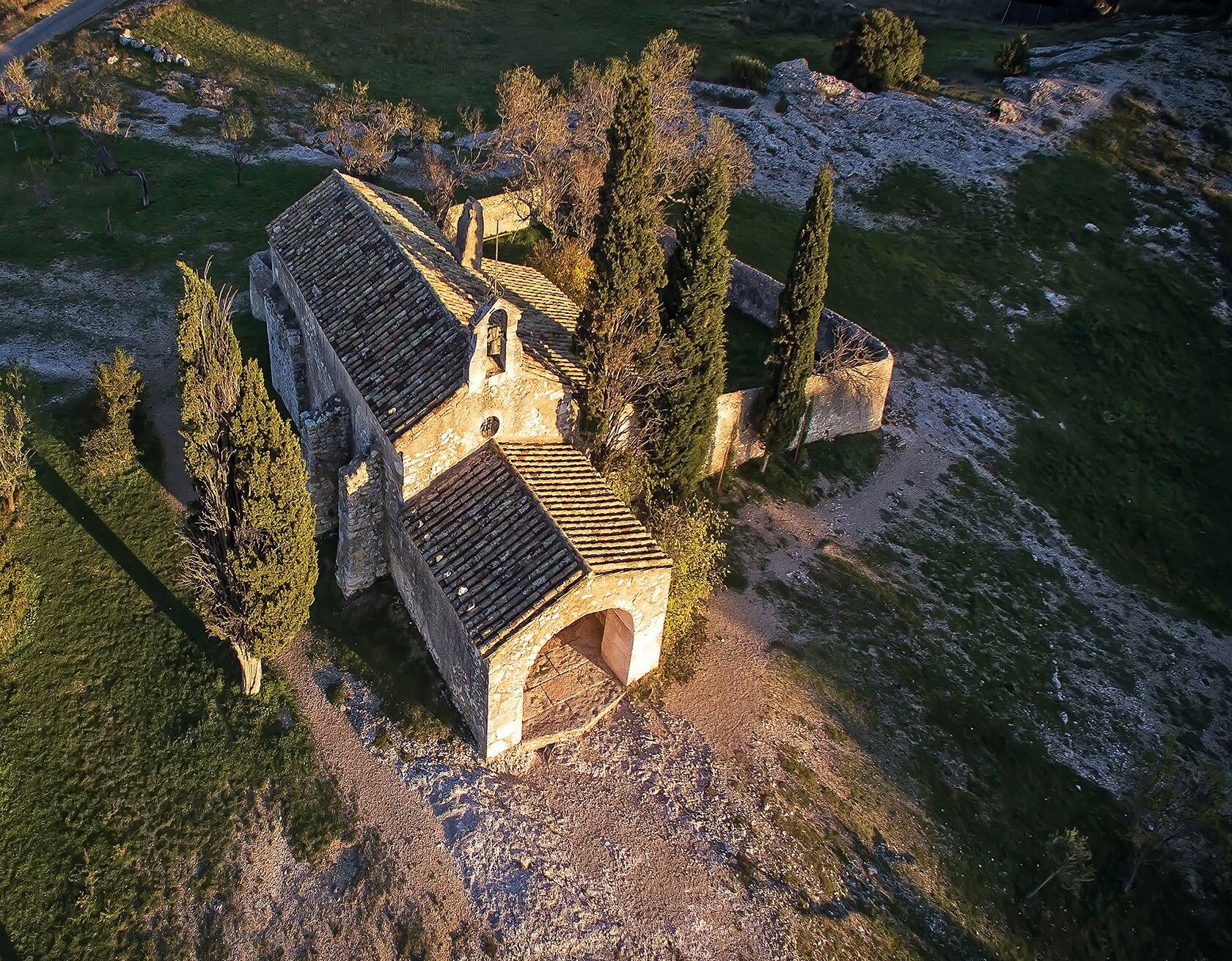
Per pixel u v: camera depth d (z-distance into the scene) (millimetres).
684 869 28031
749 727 31828
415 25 85312
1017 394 50969
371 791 29234
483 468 31359
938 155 66062
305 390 39688
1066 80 70688
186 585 34406
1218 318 55562
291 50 77688
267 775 29641
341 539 33594
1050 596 40969
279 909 27000
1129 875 30859
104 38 72750
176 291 49531
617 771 30078
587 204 48281
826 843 29297
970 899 29000
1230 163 64438
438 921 26578
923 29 84062
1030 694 36125
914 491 44344
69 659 32281
